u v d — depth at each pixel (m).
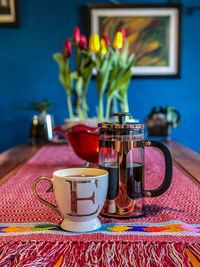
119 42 1.14
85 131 0.86
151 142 0.53
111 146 0.51
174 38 2.16
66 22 2.16
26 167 0.97
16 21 2.12
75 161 1.08
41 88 2.18
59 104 2.18
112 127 0.51
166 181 0.53
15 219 0.53
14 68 2.17
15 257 0.39
